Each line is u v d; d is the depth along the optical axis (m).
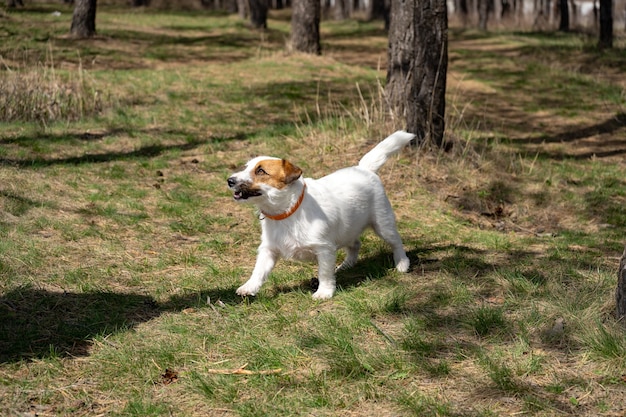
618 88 16.00
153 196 7.93
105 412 3.80
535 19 33.69
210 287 5.58
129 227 6.91
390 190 8.43
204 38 22.67
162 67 16.50
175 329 4.77
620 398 3.87
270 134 10.57
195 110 12.12
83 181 8.13
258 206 5.11
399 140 5.98
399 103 9.40
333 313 5.05
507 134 11.76
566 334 4.60
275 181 4.95
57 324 4.80
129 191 7.95
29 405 3.83
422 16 9.02
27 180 7.81
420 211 7.92
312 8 18.92
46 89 11.48
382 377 4.14
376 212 5.79
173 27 26.23
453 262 6.12
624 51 20.91
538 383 4.06
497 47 24.03
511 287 5.49
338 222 5.37
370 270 6.01
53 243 6.27
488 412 3.73
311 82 15.05
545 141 11.45
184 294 5.43
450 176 8.82
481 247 6.73
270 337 4.68
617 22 40.94
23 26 20.62
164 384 4.10
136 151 9.55
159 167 8.95
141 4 39.47
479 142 10.62
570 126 12.55
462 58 20.94
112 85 13.41
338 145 9.65
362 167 5.92
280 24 31.77
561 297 5.14
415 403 3.82
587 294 5.18
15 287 5.29
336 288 5.54
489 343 4.57
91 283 5.49
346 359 4.31
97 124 10.70
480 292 5.45
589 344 4.41
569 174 9.56
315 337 4.60
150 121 11.13
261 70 16.30
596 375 4.11
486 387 4.02
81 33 19.72
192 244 6.62
